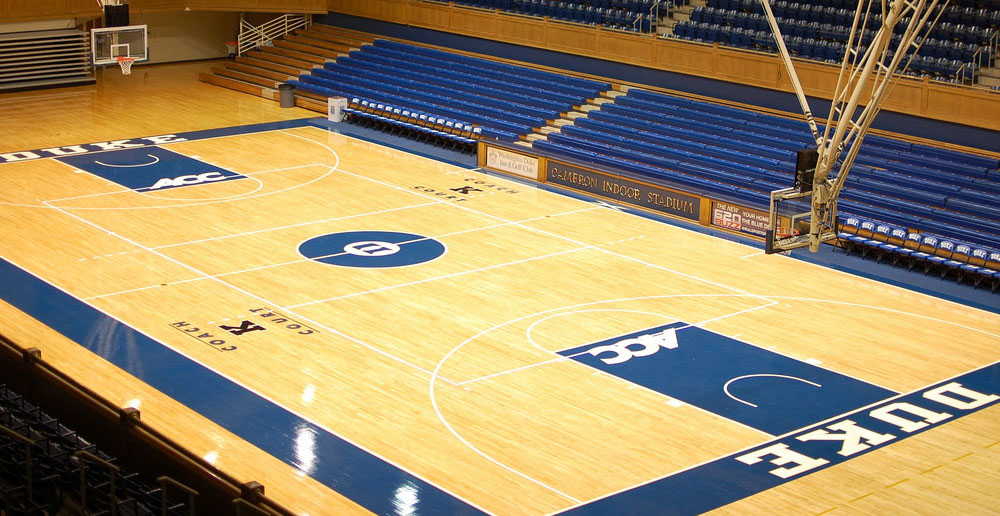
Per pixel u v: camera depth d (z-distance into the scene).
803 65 32.88
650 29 37.72
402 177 33.62
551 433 18.72
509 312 23.78
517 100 38.28
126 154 34.81
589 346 22.19
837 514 16.38
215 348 21.56
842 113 22.41
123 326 22.44
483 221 29.78
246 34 47.31
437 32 43.12
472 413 19.33
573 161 33.12
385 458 17.75
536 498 16.72
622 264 26.89
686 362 21.55
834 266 27.27
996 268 25.88
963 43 32.72
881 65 21.83
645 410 19.59
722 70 34.88
